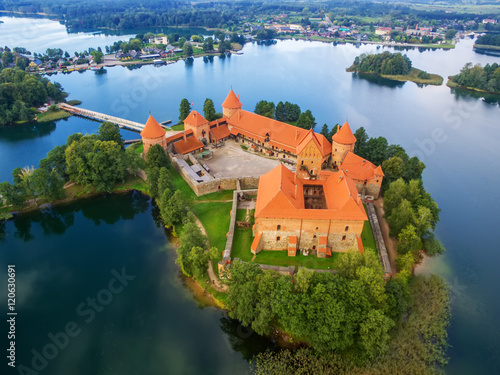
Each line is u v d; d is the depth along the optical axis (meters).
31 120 194.38
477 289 85.06
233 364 68.00
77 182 118.69
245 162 132.12
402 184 96.00
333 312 62.22
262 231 84.25
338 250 86.50
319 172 97.50
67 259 94.62
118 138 139.25
